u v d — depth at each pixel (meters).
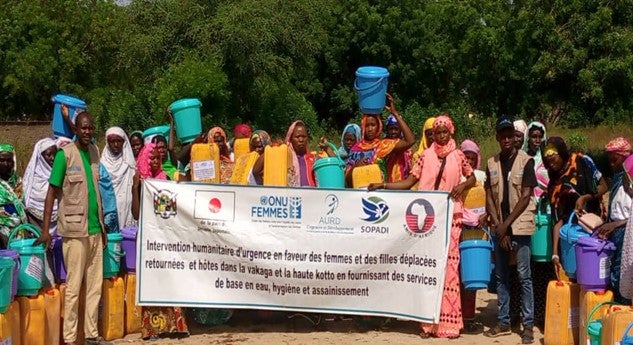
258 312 8.09
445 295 7.46
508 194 7.41
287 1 29.45
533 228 7.30
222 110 27.64
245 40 27.89
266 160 7.77
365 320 7.77
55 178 6.92
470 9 31.22
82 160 7.04
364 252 7.53
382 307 7.56
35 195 8.20
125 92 31.30
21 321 6.79
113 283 7.52
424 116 28.28
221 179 8.59
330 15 37.00
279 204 7.58
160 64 29.25
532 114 26.03
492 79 26.12
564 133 23.73
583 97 20.75
